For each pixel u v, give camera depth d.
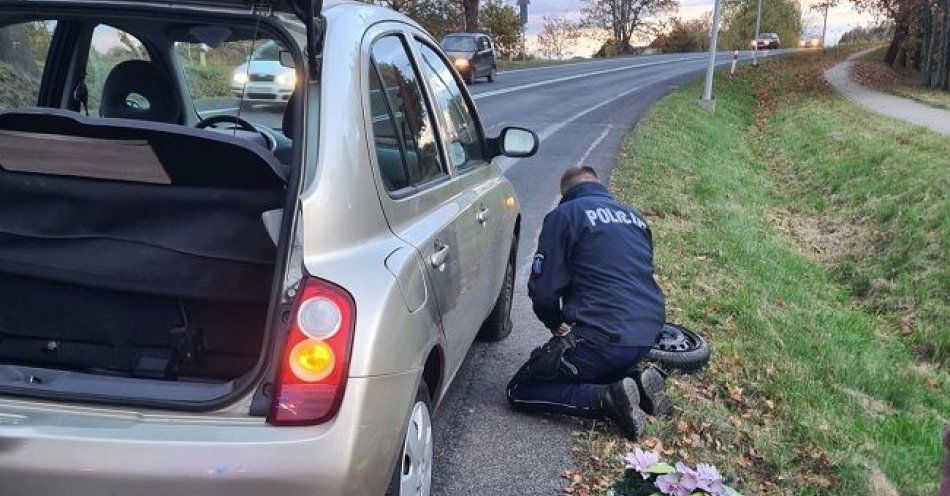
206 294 2.57
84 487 2.09
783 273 9.08
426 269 2.88
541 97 24.44
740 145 19.88
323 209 2.41
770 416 4.72
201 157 2.46
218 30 3.12
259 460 2.12
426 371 3.16
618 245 4.25
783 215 13.42
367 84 2.84
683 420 4.36
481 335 5.36
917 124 20.06
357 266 2.44
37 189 2.58
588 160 13.13
